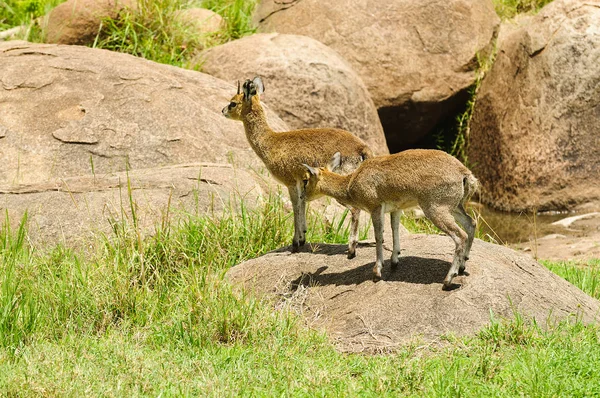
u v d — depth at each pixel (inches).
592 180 1491.1
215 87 1311.5
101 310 790.5
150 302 808.9
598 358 655.8
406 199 740.7
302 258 851.4
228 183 1056.2
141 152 1175.0
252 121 899.4
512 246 1337.4
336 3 1627.7
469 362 657.6
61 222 979.3
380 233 761.6
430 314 721.6
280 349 705.0
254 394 622.5
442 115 1638.8
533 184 1521.9
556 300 767.7
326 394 614.9
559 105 1507.1
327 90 1422.2
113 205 991.6
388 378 629.6
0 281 826.8
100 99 1218.6
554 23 1534.2
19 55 1305.4
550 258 1229.1
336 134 872.9
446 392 610.9
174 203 1000.2
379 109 1584.6
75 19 1541.6
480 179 1616.6
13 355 701.3
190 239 925.2
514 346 688.4
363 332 722.2
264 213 959.6
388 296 747.4
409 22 1605.6
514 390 614.9
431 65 1601.9
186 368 666.8
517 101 1557.6
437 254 798.5
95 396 606.2
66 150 1162.0
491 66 1622.8
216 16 1713.8
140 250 852.6
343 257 839.7
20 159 1148.5
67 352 698.8
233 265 906.1
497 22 1686.8
